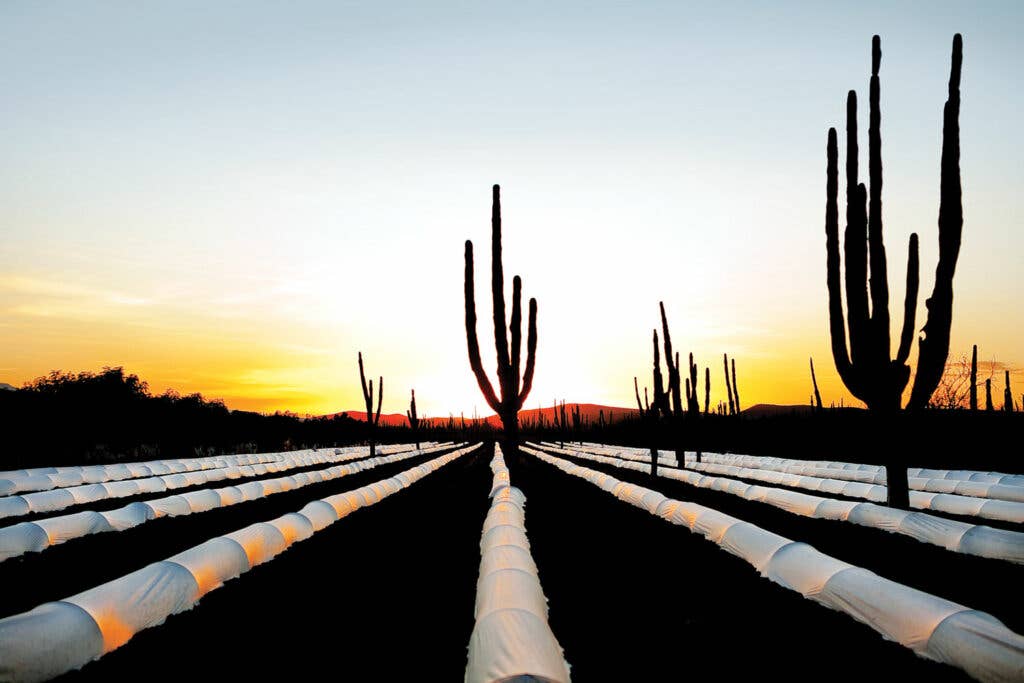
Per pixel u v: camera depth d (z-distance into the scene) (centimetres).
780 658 760
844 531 1497
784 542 1140
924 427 4009
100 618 799
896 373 1532
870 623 857
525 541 1141
